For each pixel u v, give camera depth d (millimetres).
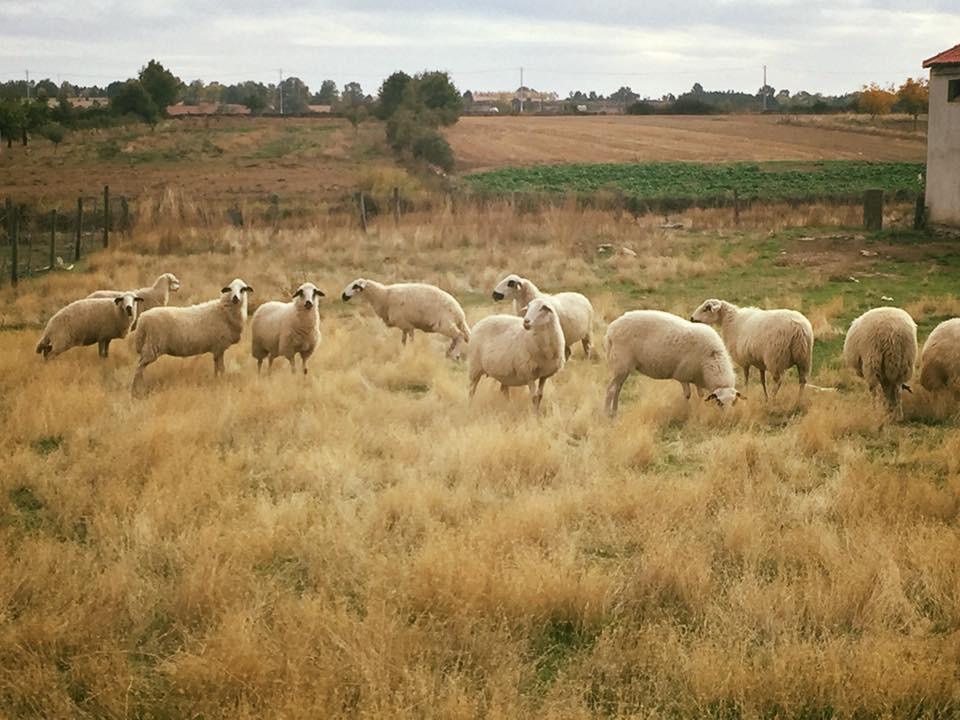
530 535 7145
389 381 13062
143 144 68625
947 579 6215
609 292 19719
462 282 21109
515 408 11234
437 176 53531
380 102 85562
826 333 15328
